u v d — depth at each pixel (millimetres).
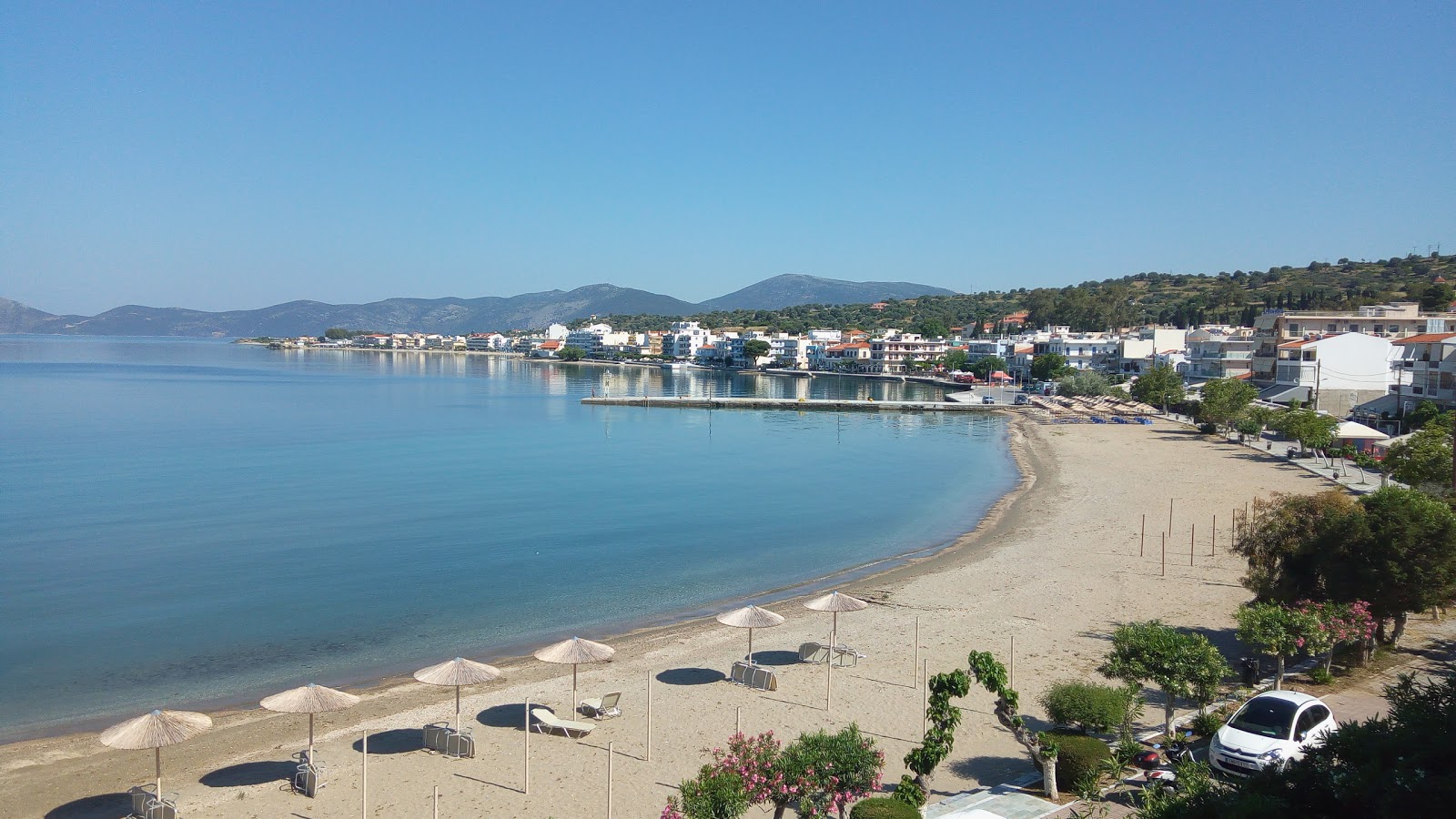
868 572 50375
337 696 24844
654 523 65812
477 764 25266
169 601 44531
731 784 18531
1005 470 94562
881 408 174250
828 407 175375
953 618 39438
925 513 70250
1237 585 44031
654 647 36781
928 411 170125
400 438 120438
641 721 28344
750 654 32500
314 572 50438
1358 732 15875
